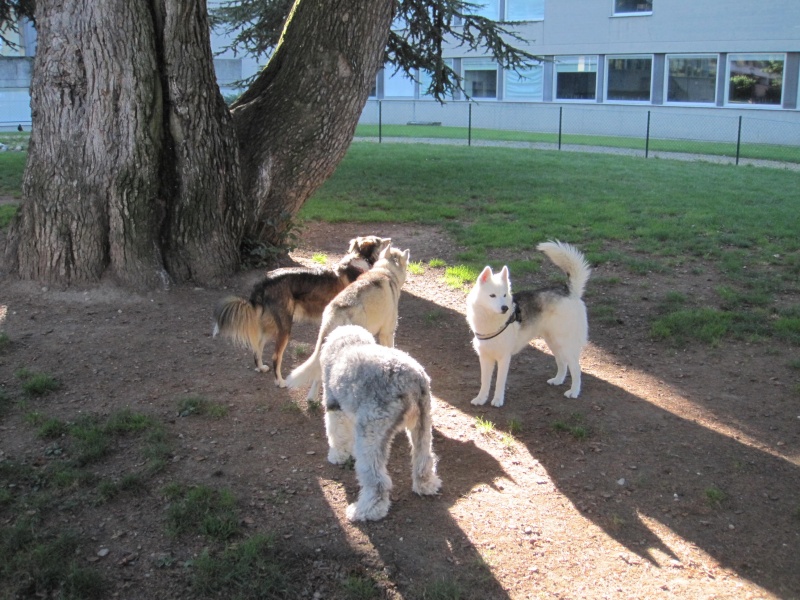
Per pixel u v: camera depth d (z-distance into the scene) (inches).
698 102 1204.5
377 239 275.0
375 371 175.6
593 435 222.8
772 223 509.4
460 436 221.0
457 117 1496.1
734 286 374.3
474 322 233.3
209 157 335.3
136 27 305.9
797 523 178.5
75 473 187.3
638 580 156.6
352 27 380.5
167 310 310.5
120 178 313.0
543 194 639.1
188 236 336.8
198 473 193.2
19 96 1264.8
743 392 255.0
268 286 247.4
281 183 386.6
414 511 180.1
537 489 192.1
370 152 964.6
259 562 155.4
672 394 253.6
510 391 255.8
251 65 1600.6
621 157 935.0
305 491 187.0
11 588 147.9
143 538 165.2
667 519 179.2
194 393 240.8
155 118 318.3
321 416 229.8
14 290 316.8
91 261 317.1
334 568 157.9
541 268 411.2
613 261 418.9
